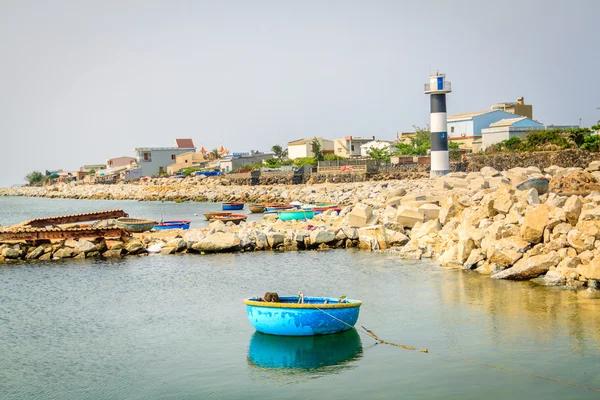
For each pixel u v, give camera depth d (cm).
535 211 3869
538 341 2800
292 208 8556
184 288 4006
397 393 2378
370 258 4744
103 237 5244
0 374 2673
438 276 4031
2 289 4088
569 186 5634
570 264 3622
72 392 2491
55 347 2981
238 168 16088
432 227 4925
